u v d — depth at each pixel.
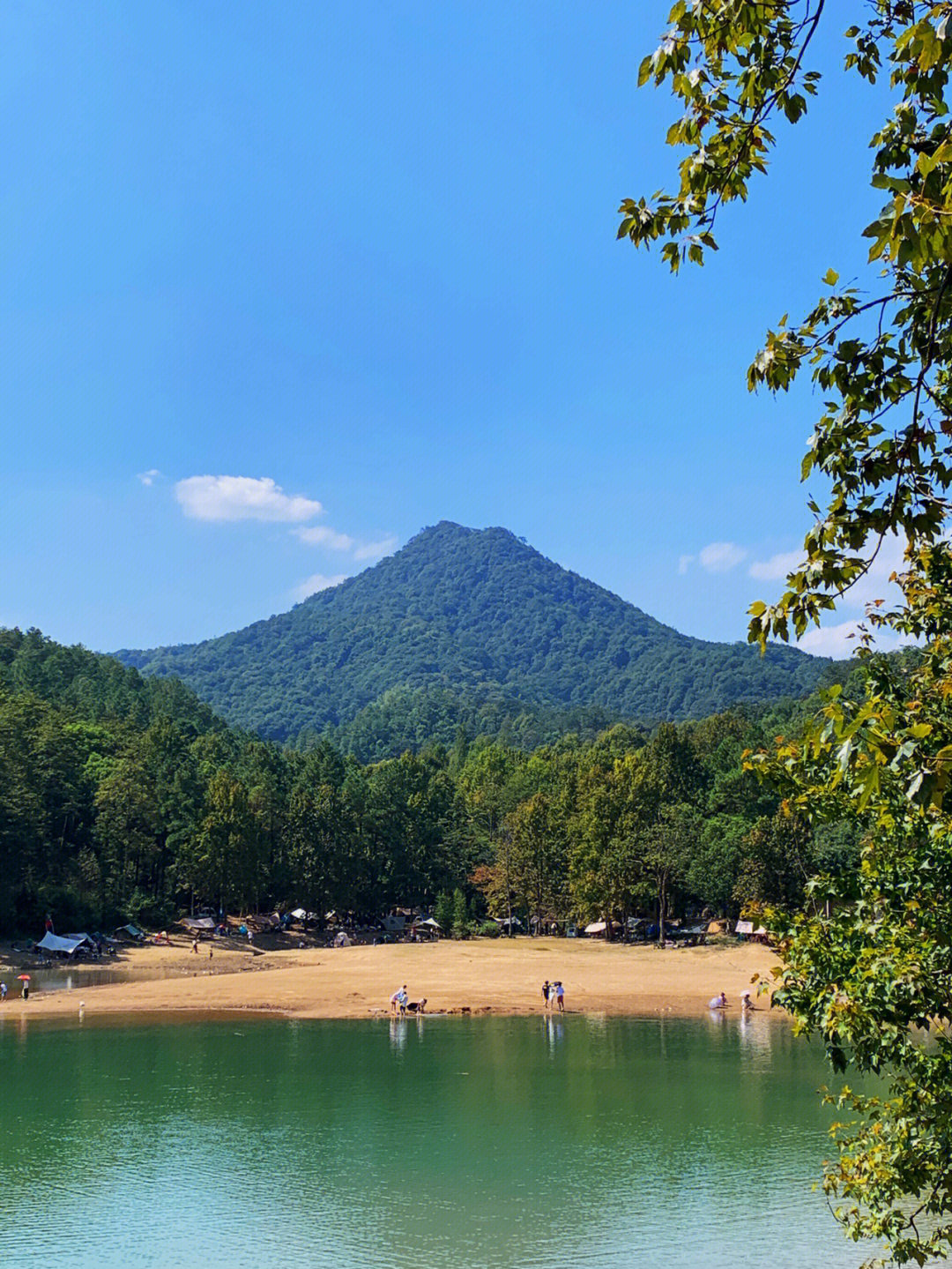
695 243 8.92
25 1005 65.69
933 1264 21.64
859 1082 41.06
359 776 156.50
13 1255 23.12
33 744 118.44
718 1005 64.75
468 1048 50.34
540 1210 26.03
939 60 6.54
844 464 8.41
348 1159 30.56
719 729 156.00
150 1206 26.44
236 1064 45.59
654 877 109.31
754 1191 27.47
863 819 12.27
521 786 162.12
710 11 8.14
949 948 11.52
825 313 8.60
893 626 11.99
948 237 6.22
